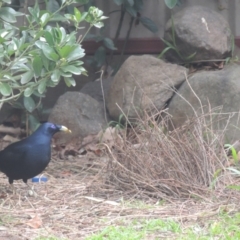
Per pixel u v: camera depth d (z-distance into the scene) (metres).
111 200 9.41
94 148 12.73
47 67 8.19
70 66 8.11
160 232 7.84
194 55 13.41
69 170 11.59
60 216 8.62
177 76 13.05
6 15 9.07
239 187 8.96
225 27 13.62
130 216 8.53
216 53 13.25
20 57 8.26
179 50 13.64
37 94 12.35
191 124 10.24
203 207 8.88
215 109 11.34
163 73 13.10
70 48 7.91
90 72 15.70
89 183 10.34
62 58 7.98
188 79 12.78
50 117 13.78
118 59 15.80
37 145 9.49
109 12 15.36
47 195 9.80
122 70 13.48
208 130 10.40
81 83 15.70
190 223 8.22
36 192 9.95
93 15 9.02
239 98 12.14
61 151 12.88
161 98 12.93
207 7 14.47
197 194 9.25
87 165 11.86
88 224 8.27
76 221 8.40
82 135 13.47
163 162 9.67
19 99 14.02
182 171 9.63
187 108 12.52
